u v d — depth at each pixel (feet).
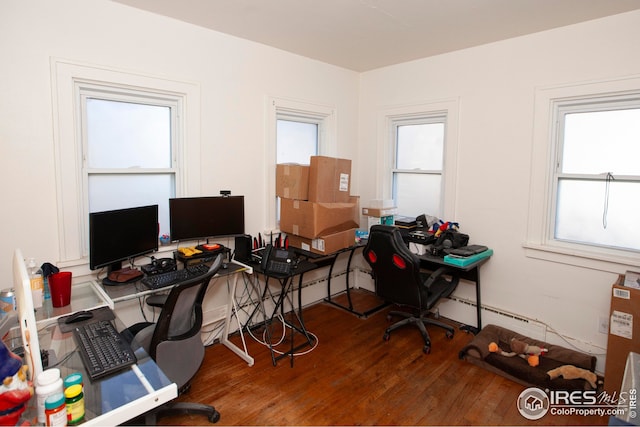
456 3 7.72
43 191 7.16
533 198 9.64
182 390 6.38
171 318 5.82
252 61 10.26
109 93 8.11
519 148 9.80
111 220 7.08
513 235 10.07
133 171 8.60
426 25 8.95
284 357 9.27
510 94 9.87
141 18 8.15
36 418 3.71
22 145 6.88
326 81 12.39
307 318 11.71
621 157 8.59
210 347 9.80
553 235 9.67
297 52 11.20
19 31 6.69
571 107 9.13
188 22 8.88
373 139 13.39
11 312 5.46
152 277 7.48
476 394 7.82
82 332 5.33
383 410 7.30
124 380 4.36
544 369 8.30
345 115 13.24
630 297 7.22
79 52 7.38
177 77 8.82
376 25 9.00
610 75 8.29
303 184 10.43
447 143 11.26
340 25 9.04
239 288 10.56
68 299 6.41
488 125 10.36
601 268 8.64
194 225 9.00
